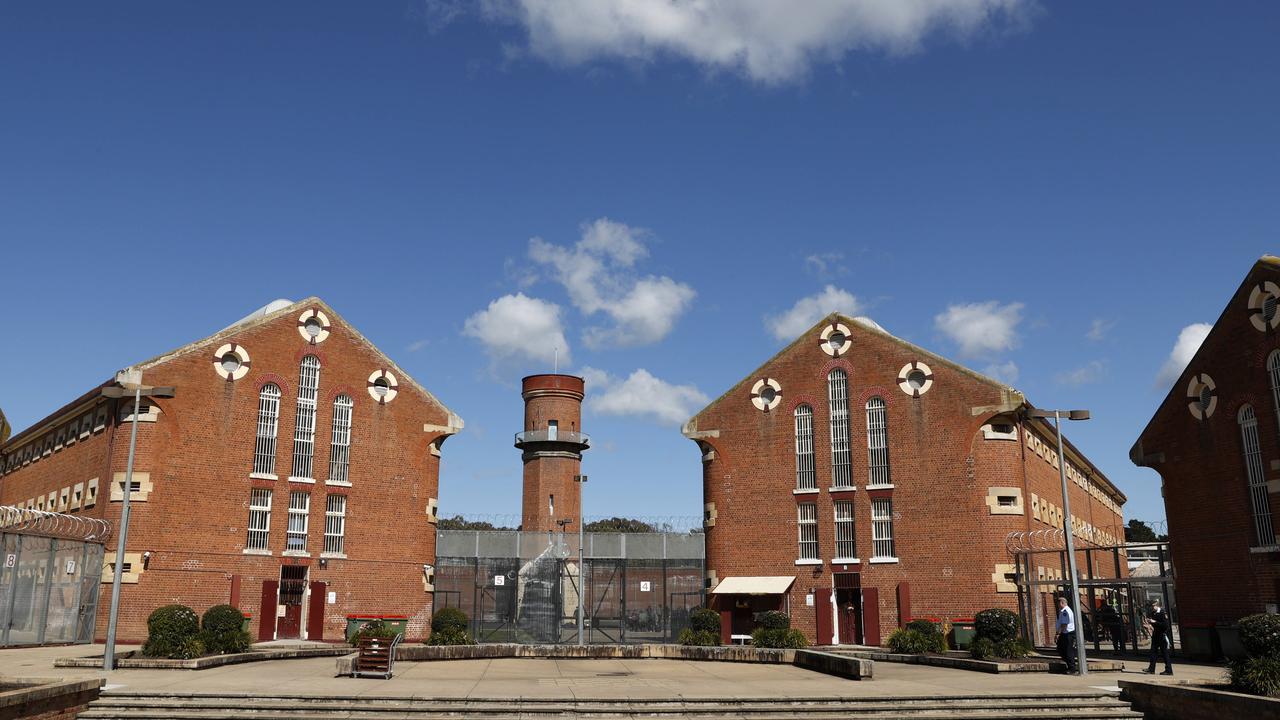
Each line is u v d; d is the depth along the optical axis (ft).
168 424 130.72
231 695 74.84
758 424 150.41
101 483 133.80
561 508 230.48
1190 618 115.34
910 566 135.74
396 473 149.38
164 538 127.44
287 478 138.72
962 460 135.64
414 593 147.54
